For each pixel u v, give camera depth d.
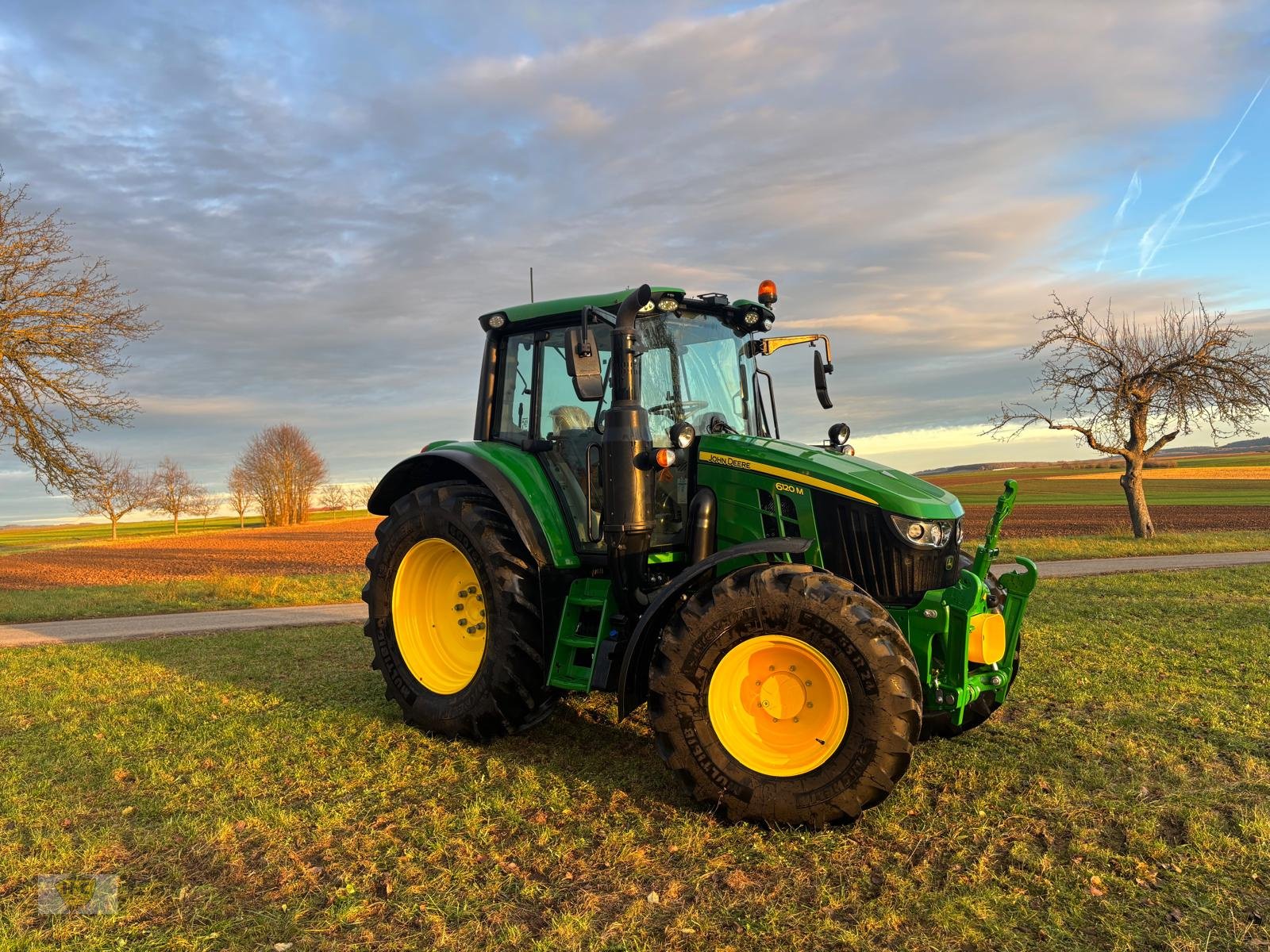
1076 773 3.91
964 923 2.62
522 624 4.30
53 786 4.05
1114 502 41.69
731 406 4.81
